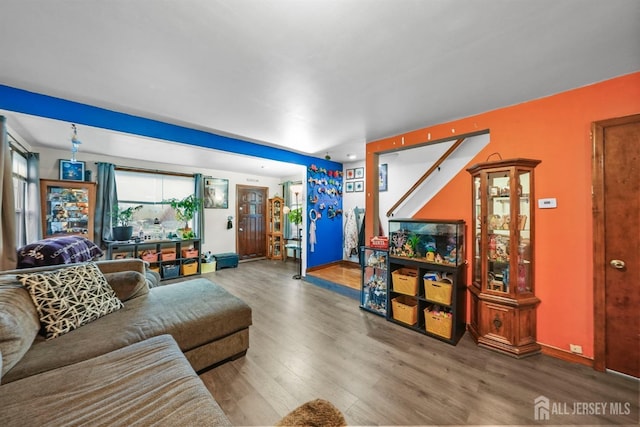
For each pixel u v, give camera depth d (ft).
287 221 21.22
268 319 9.57
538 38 4.83
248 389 5.73
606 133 6.36
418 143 10.27
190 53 5.32
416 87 6.79
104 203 14.30
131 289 7.30
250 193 21.35
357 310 10.52
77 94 7.26
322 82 6.53
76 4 3.96
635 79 6.04
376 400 5.42
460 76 6.23
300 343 7.80
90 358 4.69
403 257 9.21
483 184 7.66
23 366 4.27
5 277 5.51
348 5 4.02
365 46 5.08
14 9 4.03
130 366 4.21
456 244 8.21
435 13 4.19
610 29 4.56
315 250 16.12
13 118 7.89
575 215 6.84
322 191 16.37
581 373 6.31
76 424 3.08
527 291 7.41
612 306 6.29
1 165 7.00
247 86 6.73
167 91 7.05
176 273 15.56
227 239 19.85
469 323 8.73
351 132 10.61
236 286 13.89
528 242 7.42
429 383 5.96
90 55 5.40
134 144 11.86
